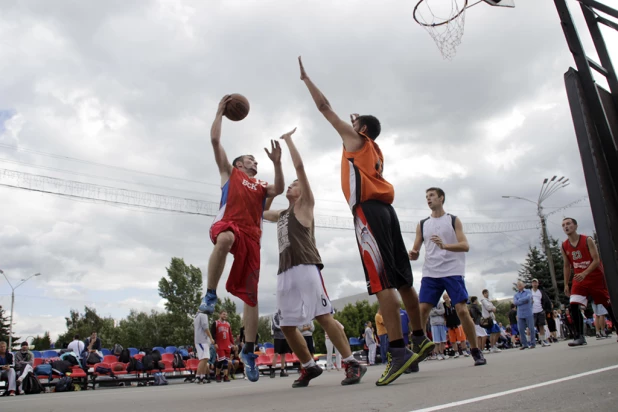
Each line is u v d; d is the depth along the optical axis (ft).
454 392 8.52
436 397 7.99
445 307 43.27
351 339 71.61
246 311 15.08
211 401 11.21
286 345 40.22
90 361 46.73
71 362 45.09
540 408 6.24
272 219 17.61
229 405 9.59
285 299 15.49
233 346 47.55
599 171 7.62
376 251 12.01
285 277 15.47
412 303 13.74
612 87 8.89
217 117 15.48
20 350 40.68
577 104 7.97
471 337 17.57
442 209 19.22
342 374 26.81
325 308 14.97
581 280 23.80
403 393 9.04
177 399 12.82
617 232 7.41
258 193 15.56
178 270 164.45
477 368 14.90
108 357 50.31
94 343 49.75
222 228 14.30
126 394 19.72
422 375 14.05
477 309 44.29
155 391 21.42
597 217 7.54
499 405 6.63
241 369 48.32
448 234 18.60
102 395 20.61
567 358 15.07
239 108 15.70
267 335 216.95
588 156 7.74
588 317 67.87
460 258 18.21
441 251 18.39
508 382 9.44
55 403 14.29
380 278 11.91
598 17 9.32
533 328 42.06
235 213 14.83
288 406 8.46
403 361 11.60
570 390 7.66
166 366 52.65
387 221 12.35
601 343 26.94
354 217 12.61
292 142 16.22
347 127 12.84
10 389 36.29
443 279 18.21
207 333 38.19
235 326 172.96
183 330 157.38
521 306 42.37
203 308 13.38
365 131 13.46
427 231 19.02
